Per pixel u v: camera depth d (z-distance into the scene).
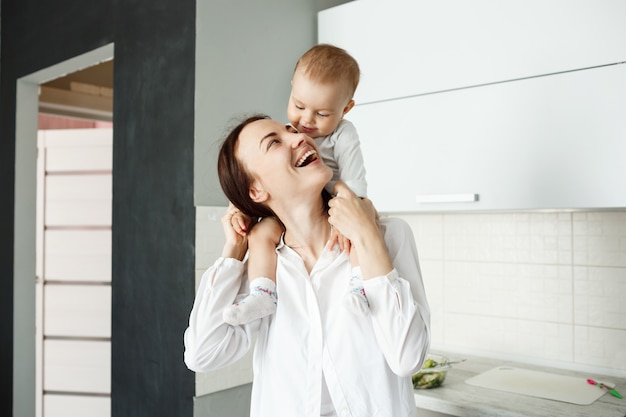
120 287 2.27
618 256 2.03
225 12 2.05
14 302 2.93
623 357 2.01
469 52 1.91
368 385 1.14
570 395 1.81
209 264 1.98
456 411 1.75
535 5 1.76
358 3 2.22
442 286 2.47
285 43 2.27
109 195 3.22
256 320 1.28
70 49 2.56
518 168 1.80
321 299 1.19
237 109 2.08
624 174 1.59
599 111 1.64
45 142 3.30
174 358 2.00
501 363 2.25
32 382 2.98
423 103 2.03
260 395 1.27
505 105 1.83
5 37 3.02
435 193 2.00
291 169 1.14
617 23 1.61
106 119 3.85
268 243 1.27
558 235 2.16
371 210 1.21
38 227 3.28
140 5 2.19
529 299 2.23
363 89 2.20
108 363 3.17
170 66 2.05
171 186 2.03
